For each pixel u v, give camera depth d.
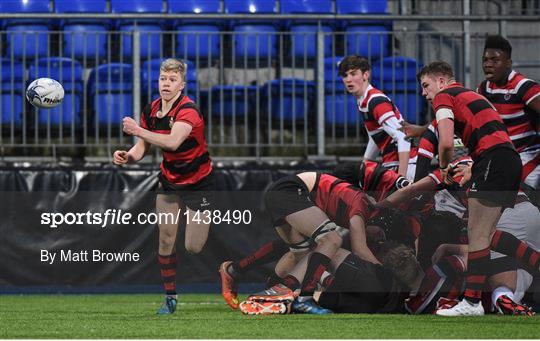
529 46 32.69
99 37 32.25
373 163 21.48
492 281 20.06
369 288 20.31
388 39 32.44
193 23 33.06
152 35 32.50
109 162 29.61
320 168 29.06
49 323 18.06
